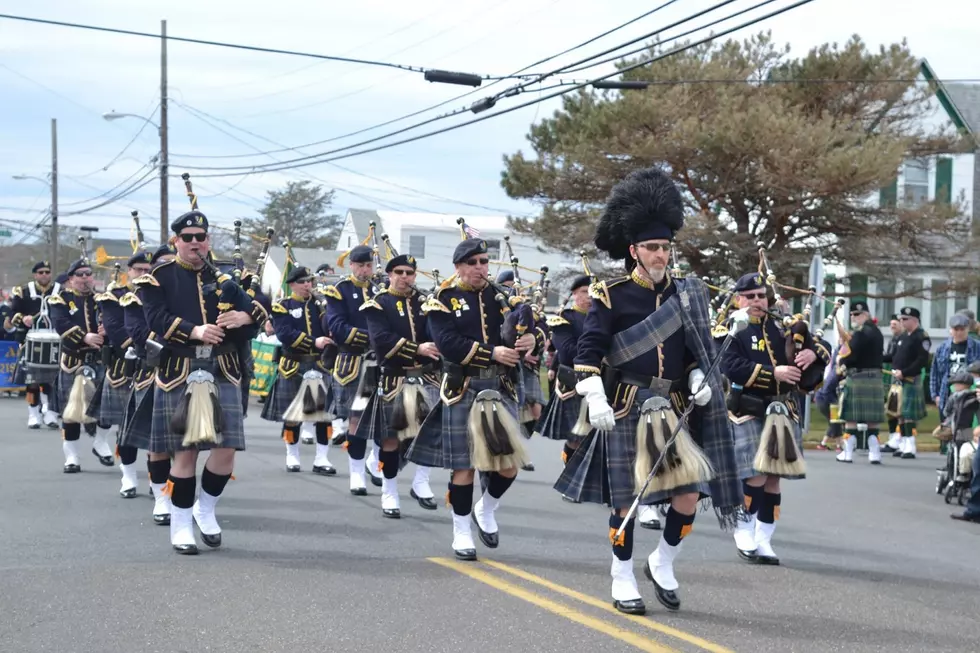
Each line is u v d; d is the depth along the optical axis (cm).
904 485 1119
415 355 791
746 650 493
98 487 920
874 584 642
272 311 1057
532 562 665
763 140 1891
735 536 704
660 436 534
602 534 768
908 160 2291
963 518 910
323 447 1048
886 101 2081
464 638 498
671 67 2009
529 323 668
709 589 612
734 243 2020
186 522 665
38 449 1175
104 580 589
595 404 533
